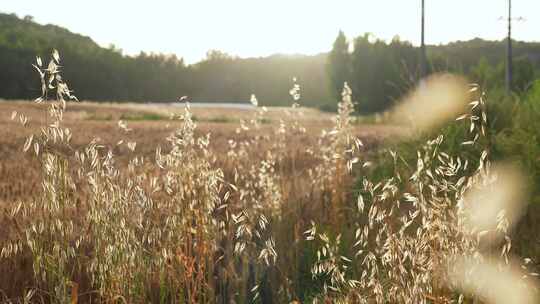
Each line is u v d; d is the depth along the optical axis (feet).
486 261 12.94
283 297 16.75
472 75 27.91
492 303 12.75
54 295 12.79
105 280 13.29
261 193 22.52
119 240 13.14
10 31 422.82
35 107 173.68
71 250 12.71
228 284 16.93
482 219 12.62
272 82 488.02
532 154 22.68
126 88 418.72
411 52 234.58
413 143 26.40
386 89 234.79
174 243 14.35
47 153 12.35
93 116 161.68
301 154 36.91
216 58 495.82
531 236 19.25
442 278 12.00
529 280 15.16
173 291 14.65
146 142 56.75
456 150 23.21
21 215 17.38
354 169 29.14
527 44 373.81
